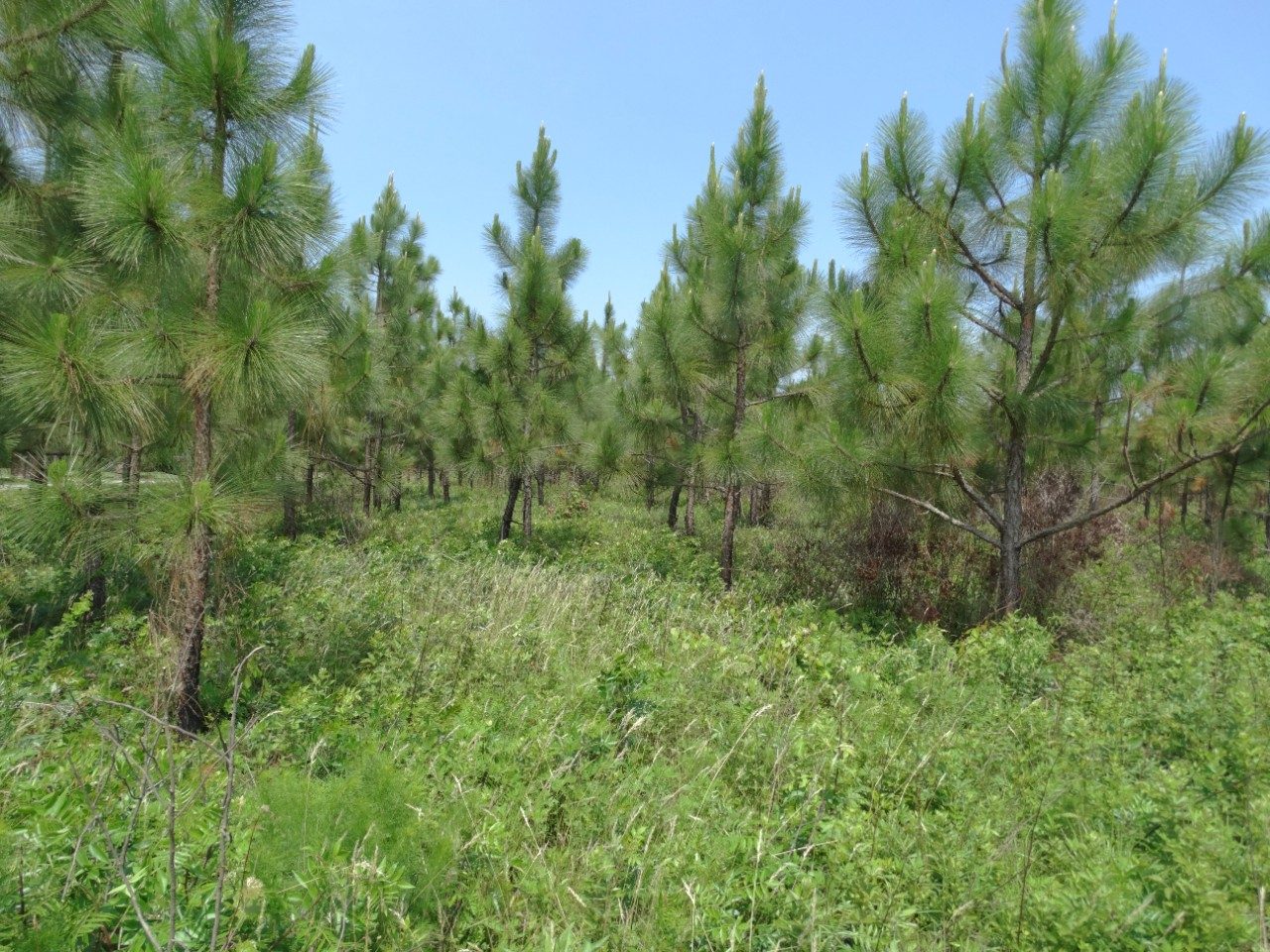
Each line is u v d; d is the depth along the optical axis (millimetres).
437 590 7293
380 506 15000
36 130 5641
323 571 7809
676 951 2545
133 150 4230
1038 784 3684
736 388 9242
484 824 3035
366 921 2400
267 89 4594
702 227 9531
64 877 2420
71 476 4504
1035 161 6809
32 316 4816
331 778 3105
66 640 5488
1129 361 7090
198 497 4250
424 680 4773
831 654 5578
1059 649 7184
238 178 4230
